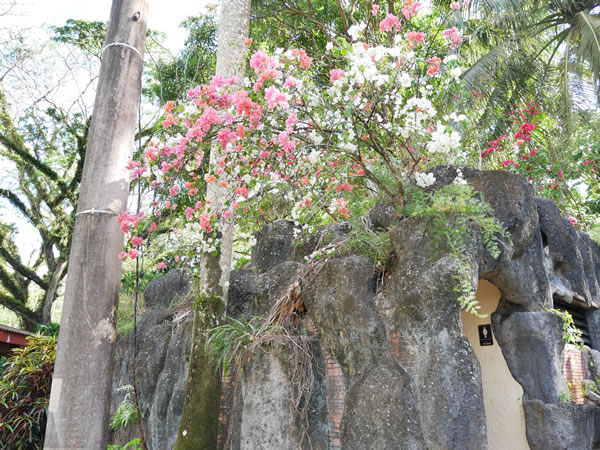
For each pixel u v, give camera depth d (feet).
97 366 12.96
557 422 12.10
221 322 14.49
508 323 13.44
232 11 15.97
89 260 13.47
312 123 11.88
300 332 13.62
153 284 22.26
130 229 12.82
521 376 13.14
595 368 15.85
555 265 15.58
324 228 15.60
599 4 30.53
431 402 10.12
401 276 11.36
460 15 26.55
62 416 12.50
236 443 13.93
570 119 26.68
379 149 12.56
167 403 16.62
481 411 9.86
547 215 15.40
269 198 15.34
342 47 11.12
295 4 28.84
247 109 10.93
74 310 13.19
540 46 32.01
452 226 10.96
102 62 15.07
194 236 13.91
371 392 10.82
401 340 11.16
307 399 12.30
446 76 12.44
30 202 46.24
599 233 19.52
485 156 23.95
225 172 12.85
